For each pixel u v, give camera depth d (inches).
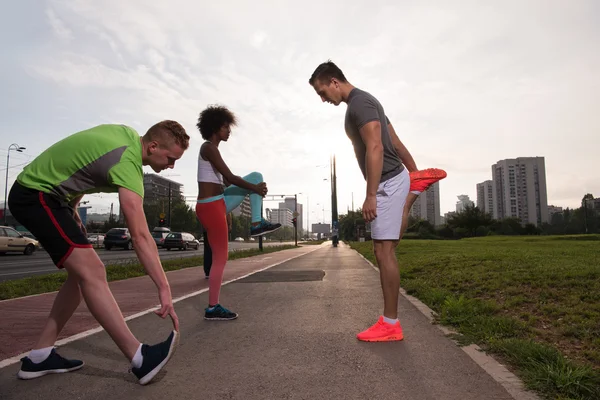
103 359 113.2
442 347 121.5
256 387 92.3
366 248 896.3
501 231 2561.5
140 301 211.5
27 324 161.6
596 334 122.6
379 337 128.3
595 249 508.1
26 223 90.8
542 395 85.7
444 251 533.0
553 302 165.3
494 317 148.9
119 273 365.1
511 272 238.7
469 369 102.0
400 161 136.1
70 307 102.4
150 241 93.8
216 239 163.2
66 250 89.9
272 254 800.3
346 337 134.5
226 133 162.7
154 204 3550.7
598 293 169.9
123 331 92.3
